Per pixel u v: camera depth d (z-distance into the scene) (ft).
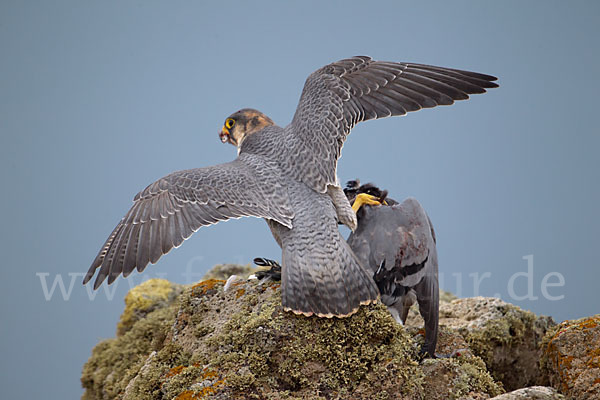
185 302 39.06
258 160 36.60
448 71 38.78
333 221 33.71
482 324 43.29
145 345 49.88
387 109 38.22
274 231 35.14
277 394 32.60
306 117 37.52
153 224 33.37
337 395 32.78
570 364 34.94
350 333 33.45
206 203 33.68
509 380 43.52
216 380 32.91
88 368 52.75
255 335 33.63
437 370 34.88
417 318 47.06
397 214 38.42
